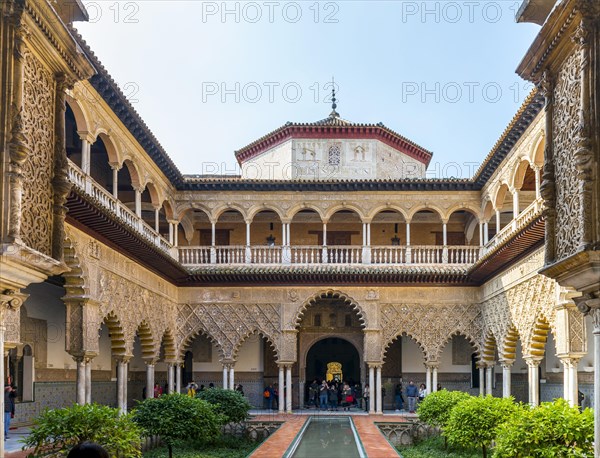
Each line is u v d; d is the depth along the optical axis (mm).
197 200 23547
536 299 16797
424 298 23453
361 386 26734
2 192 5695
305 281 23391
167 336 22922
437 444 17031
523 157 17594
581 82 6117
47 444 9641
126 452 9609
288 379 23188
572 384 14469
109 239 16125
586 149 5918
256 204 23625
